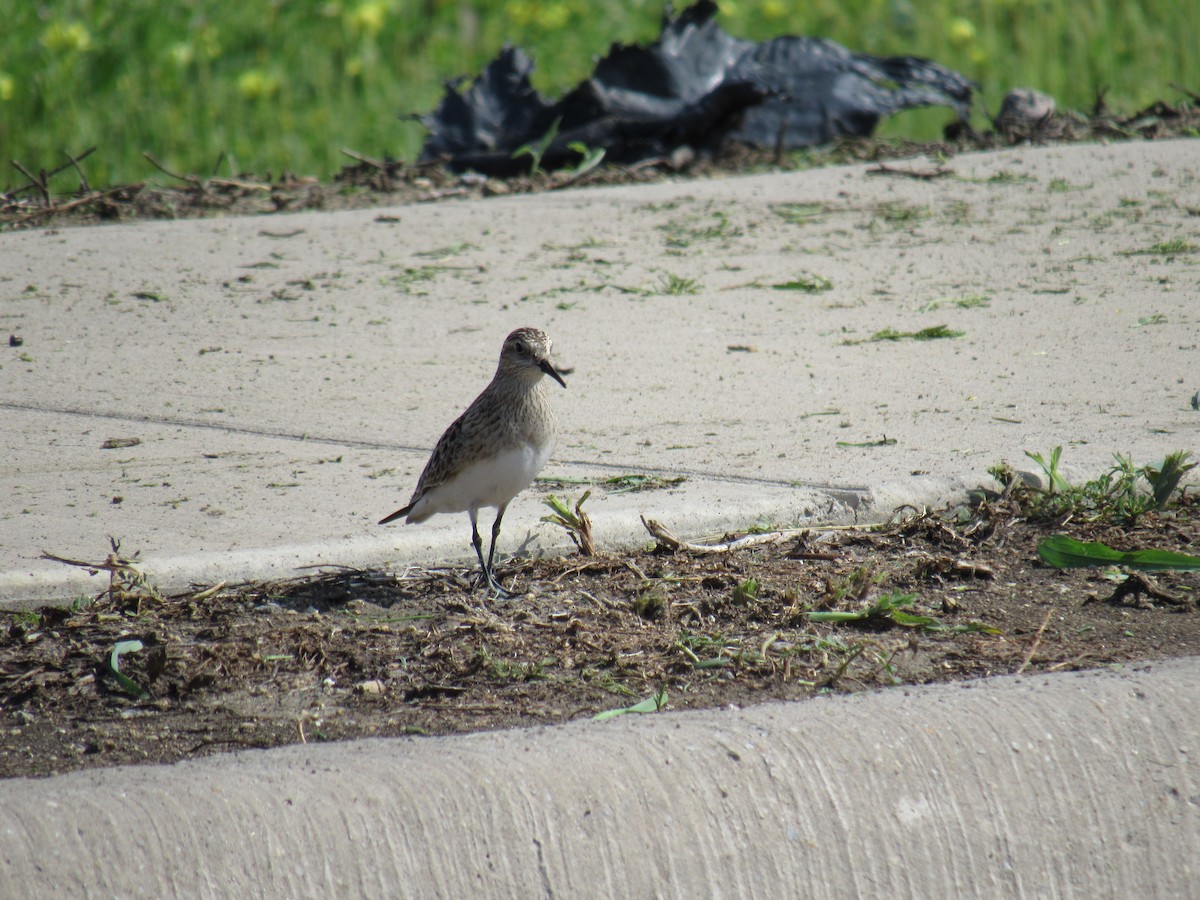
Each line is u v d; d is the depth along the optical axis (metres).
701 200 20.25
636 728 6.24
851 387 12.64
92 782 5.70
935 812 6.17
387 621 8.25
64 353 13.83
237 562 8.90
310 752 6.09
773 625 8.20
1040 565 9.15
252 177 24.55
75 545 9.11
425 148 23.75
